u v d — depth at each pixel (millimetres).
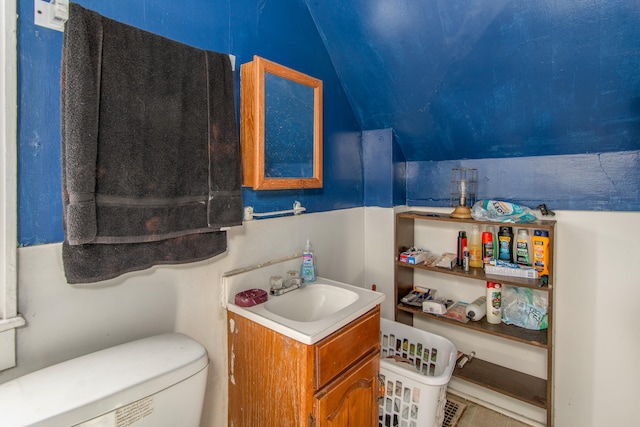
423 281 2150
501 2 1263
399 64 1646
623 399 1534
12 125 799
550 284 1521
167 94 989
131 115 906
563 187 1642
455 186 1998
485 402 1883
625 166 1490
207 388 1241
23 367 819
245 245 1371
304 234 1669
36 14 828
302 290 1449
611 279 1537
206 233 1133
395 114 1911
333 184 1873
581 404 1628
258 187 1289
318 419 1043
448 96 1669
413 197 2164
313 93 1565
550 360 1539
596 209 1563
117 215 881
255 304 1245
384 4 1451
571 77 1365
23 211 826
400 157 2121
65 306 887
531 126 1605
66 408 662
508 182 1806
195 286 1196
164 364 839
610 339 1550
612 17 1158
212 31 1224
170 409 826
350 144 2002
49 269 860
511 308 1751
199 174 1085
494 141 1768
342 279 1956
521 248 1722
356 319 1221
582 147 1576
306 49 1641
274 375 1108
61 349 882
